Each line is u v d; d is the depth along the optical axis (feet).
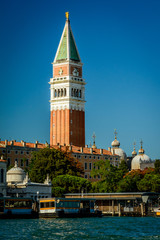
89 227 469.57
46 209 564.30
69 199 570.87
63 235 418.51
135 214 639.76
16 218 542.16
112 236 416.87
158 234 428.56
